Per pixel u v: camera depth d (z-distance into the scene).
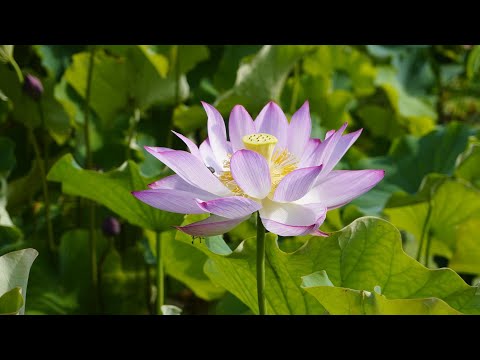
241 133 0.80
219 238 0.85
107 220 1.17
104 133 1.43
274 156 0.79
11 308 0.69
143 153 1.42
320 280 0.72
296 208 0.72
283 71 1.35
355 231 0.80
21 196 1.42
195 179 0.72
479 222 1.20
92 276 1.26
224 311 1.09
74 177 0.99
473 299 0.78
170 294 1.37
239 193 0.76
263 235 0.73
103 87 1.37
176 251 1.12
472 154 1.27
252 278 0.81
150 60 1.30
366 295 0.69
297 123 0.80
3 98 1.37
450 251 1.27
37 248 1.27
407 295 0.80
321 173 0.73
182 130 1.40
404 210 1.23
